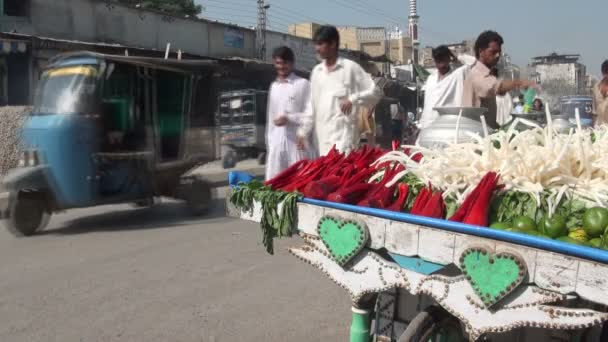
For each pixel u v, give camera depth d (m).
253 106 17.53
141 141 7.63
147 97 7.64
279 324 4.08
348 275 2.36
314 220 2.45
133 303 4.50
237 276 5.20
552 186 2.32
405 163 2.64
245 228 7.37
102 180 7.16
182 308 4.39
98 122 7.02
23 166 6.80
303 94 5.69
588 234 2.12
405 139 20.23
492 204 2.32
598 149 2.45
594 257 1.67
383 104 20.58
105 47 16.00
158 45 20.09
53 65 7.48
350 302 4.53
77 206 6.97
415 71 34.38
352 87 4.99
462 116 3.33
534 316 1.83
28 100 14.48
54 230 7.30
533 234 2.08
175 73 8.41
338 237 2.34
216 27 22.55
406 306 2.70
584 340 2.48
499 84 4.36
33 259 5.82
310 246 2.47
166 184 7.99
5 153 10.76
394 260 2.24
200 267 5.49
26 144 6.83
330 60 5.03
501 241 1.88
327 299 4.59
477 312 1.98
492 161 2.43
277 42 25.92
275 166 5.74
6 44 13.79
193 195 8.23
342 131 5.00
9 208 6.79
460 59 5.32
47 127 6.75
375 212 2.24
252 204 2.68
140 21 19.31
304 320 4.16
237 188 2.75
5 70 14.30
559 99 12.01
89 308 4.40
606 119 7.48
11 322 4.12
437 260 2.04
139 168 7.54
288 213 2.52
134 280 5.08
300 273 5.27
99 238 6.79
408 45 45.09
